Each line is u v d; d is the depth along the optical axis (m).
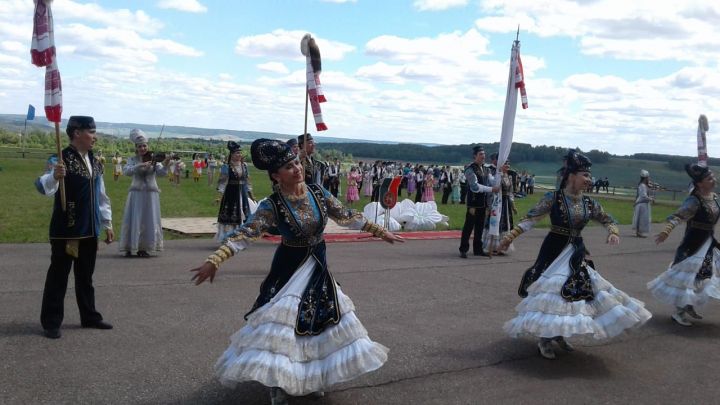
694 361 6.03
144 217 10.24
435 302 8.00
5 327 6.02
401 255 11.86
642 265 12.11
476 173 11.80
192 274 8.93
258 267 9.78
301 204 4.46
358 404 4.63
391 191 15.38
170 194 25.52
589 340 6.54
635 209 17.58
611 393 5.11
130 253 10.24
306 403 4.59
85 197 5.93
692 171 7.29
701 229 7.27
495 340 6.41
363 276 9.47
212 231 13.70
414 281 9.27
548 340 5.91
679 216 7.18
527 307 5.76
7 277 8.23
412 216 16.61
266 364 4.02
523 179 39.97
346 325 4.36
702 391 5.25
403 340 6.27
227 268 9.59
